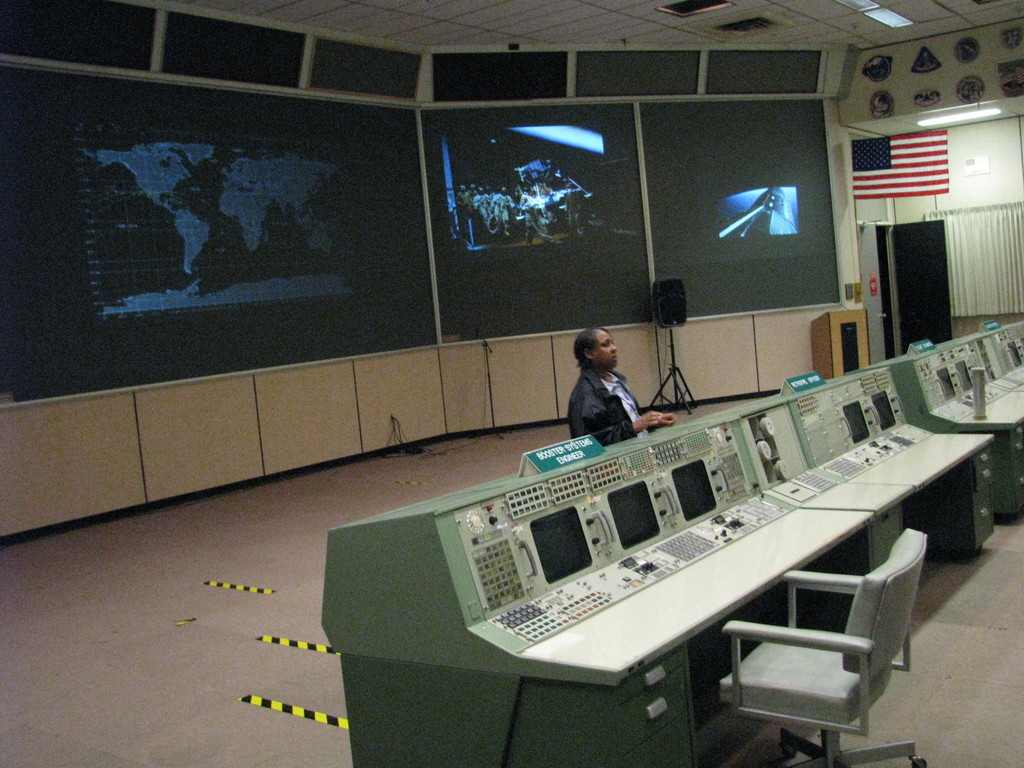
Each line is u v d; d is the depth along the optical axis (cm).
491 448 813
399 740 224
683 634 209
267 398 735
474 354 881
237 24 695
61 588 488
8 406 586
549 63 878
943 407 490
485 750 209
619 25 819
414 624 216
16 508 589
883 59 976
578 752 199
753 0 775
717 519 296
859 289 1034
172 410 673
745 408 350
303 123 764
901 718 286
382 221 822
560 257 909
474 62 852
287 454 748
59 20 602
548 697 201
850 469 373
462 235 871
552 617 219
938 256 1096
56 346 611
